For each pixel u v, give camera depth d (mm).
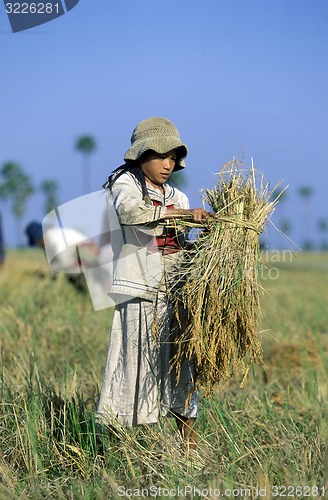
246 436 5297
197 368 5062
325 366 7371
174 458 4875
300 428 5805
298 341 8859
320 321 10625
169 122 5316
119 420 5246
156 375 5207
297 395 6711
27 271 15547
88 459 5125
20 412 5637
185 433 5352
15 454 5188
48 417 5730
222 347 4934
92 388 6629
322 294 14477
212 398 5852
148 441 5180
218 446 5117
